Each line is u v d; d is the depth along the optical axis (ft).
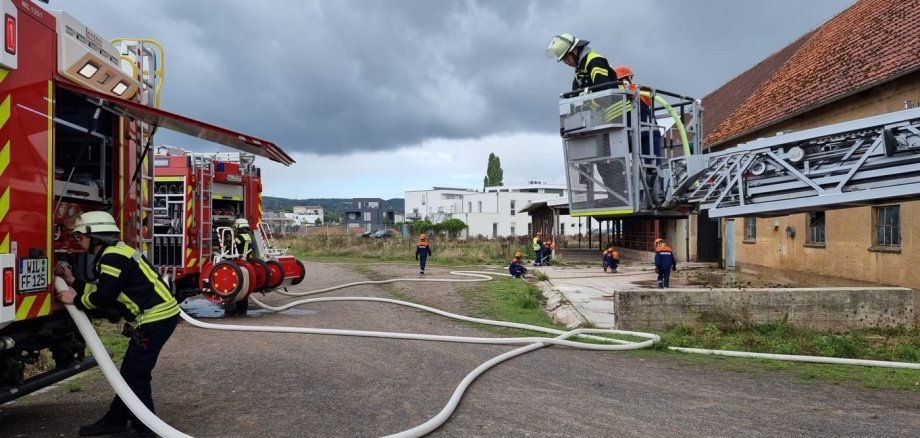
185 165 35.45
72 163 17.74
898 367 24.25
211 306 42.14
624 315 33.30
